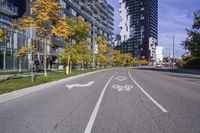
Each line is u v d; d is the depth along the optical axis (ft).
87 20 403.95
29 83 70.59
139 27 649.61
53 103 40.70
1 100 43.78
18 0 209.26
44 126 26.09
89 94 52.11
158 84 75.05
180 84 75.05
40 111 34.12
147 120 28.37
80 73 139.54
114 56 427.33
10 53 167.84
